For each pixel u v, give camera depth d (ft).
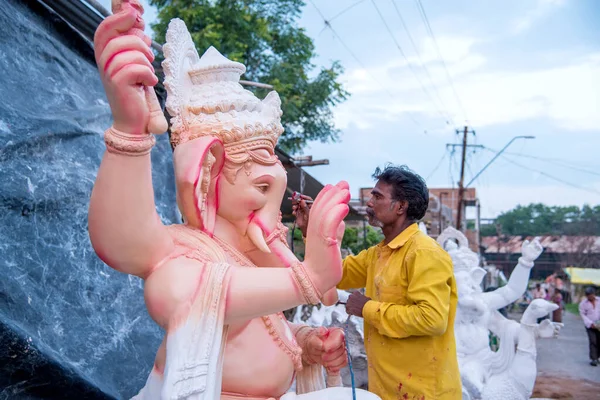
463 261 14.43
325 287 4.86
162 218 10.89
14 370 6.50
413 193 8.07
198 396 4.49
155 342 9.02
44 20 9.58
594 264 105.70
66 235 8.11
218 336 4.66
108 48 4.24
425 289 7.30
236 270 4.88
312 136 35.19
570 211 152.56
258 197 5.50
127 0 4.37
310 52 34.37
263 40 32.04
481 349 13.75
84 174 8.77
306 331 6.47
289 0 33.73
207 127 5.40
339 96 34.60
